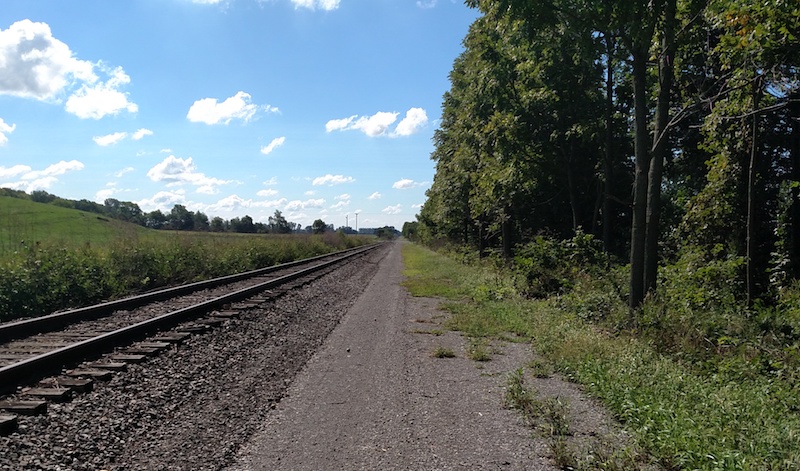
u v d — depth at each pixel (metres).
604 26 10.55
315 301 16.30
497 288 17.67
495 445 5.22
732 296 11.11
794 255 13.02
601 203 22.59
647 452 4.88
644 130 11.12
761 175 13.91
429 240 79.50
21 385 6.14
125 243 18.48
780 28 8.43
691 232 14.57
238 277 21.58
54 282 13.23
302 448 5.13
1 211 21.58
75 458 4.64
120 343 8.49
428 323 12.80
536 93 19.83
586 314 11.69
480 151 25.50
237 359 8.55
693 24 11.34
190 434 5.40
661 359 7.76
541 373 7.87
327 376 7.86
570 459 4.73
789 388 6.43
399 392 7.02
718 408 5.56
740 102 11.62
